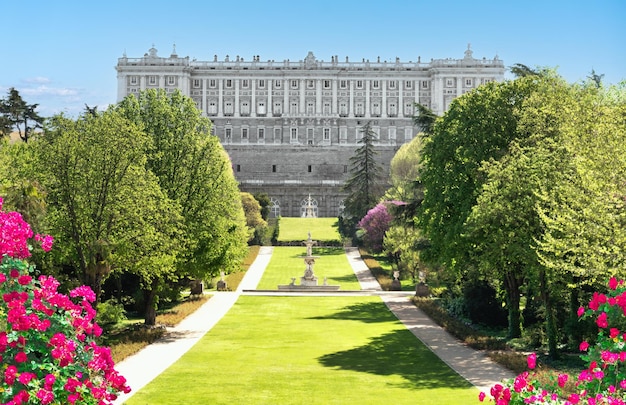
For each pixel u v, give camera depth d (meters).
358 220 134.38
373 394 32.06
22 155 47.72
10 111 110.56
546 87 48.75
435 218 53.47
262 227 132.00
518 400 16.66
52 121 46.03
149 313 54.91
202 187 54.72
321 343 48.09
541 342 46.22
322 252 121.75
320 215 180.88
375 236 110.12
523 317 53.69
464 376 36.53
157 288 55.19
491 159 45.16
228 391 32.66
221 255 57.12
